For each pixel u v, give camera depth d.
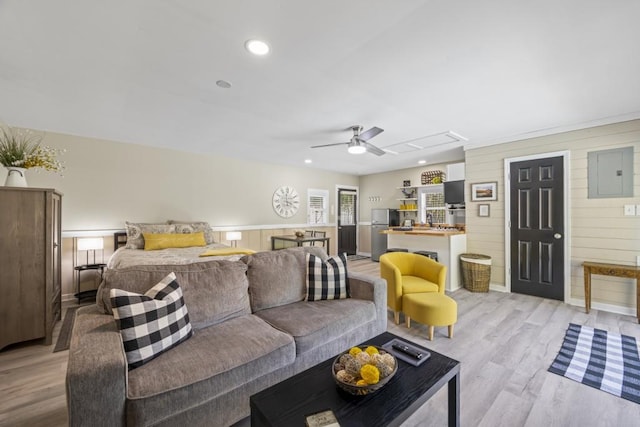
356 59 2.08
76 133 3.91
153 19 1.64
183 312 1.71
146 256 3.29
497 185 4.32
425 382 1.33
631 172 3.27
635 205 3.25
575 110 3.12
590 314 3.31
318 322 1.99
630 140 3.27
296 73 2.28
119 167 4.36
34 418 1.66
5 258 2.47
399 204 7.20
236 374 1.48
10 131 3.54
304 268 2.57
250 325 1.90
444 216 6.27
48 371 2.17
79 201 4.02
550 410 1.73
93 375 1.15
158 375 1.33
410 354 1.55
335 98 2.76
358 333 2.24
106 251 4.22
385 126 3.64
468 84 2.48
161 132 3.88
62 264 3.89
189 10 1.57
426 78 2.37
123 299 1.42
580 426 1.61
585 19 1.65
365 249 7.96
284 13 1.60
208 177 5.34
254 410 1.20
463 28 1.74
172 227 4.41
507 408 1.75
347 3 1.52
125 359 1.29
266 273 2.34
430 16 1.62
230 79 2.37
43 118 3.32
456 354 2.40
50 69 2.20
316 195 7.20
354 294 2.57
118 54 2.00
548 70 2.25
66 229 3.92
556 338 2.69
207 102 2.85
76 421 1.13
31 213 2.57
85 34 1.78
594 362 2.26
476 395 1.88
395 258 3.50
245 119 3.35
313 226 7.14
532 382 2.01
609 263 3.41
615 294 3.38
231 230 5.66
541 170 3.90
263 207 6.18
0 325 2.44
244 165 5.86
